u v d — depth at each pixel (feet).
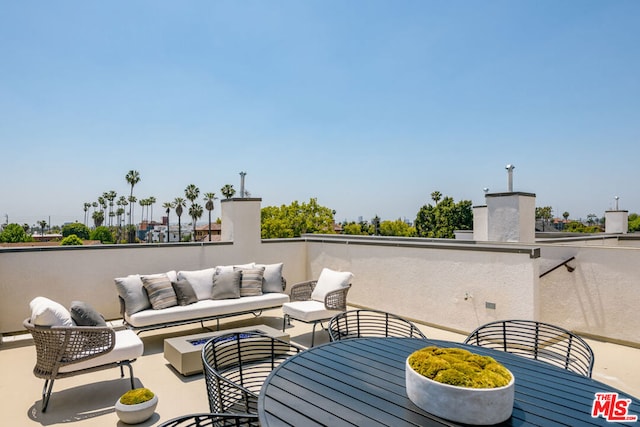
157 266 21.39
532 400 5.78
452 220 112.27
